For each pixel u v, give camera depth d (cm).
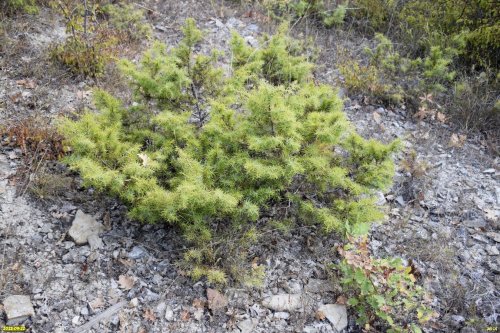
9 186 137
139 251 129
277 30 216
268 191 123
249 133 125
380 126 190
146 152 131
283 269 131
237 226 129
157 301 119
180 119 131
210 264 126
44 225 131
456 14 229
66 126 122
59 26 210
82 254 126
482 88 207
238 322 118
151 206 121
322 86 140
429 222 152
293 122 118
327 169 128
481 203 161
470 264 140
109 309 116
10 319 109
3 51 186
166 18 236
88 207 137
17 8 209
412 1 245
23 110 164
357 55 228
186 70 153
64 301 116
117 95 178
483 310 127
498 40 210
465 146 187
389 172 132
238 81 145
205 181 121
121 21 218
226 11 246
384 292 120
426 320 115
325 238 139
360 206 127
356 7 251
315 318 121
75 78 184
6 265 120
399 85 202
